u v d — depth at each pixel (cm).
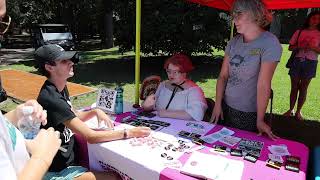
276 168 183
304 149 212
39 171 96
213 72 1010
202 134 237
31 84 541
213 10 1013
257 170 181
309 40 487
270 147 214
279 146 215
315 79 868
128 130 228
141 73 1010
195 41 1037
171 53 1059
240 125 268
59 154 220
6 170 81
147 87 338
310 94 696
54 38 1381
